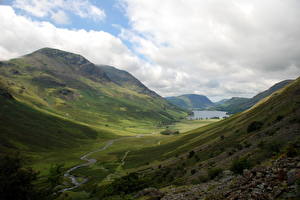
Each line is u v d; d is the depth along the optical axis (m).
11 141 161.00
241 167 28.64
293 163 16.08
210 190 23.77
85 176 109.62
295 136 40.34
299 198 11.25
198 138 134.88
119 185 45.66
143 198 31.80
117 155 167.75
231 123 123.31
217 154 67.69
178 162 84.44
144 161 127.62
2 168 19.20
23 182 19.38
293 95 83.19
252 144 53.94
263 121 77.00
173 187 39.56
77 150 189.12
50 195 22.92
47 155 158.25
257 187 15.29
